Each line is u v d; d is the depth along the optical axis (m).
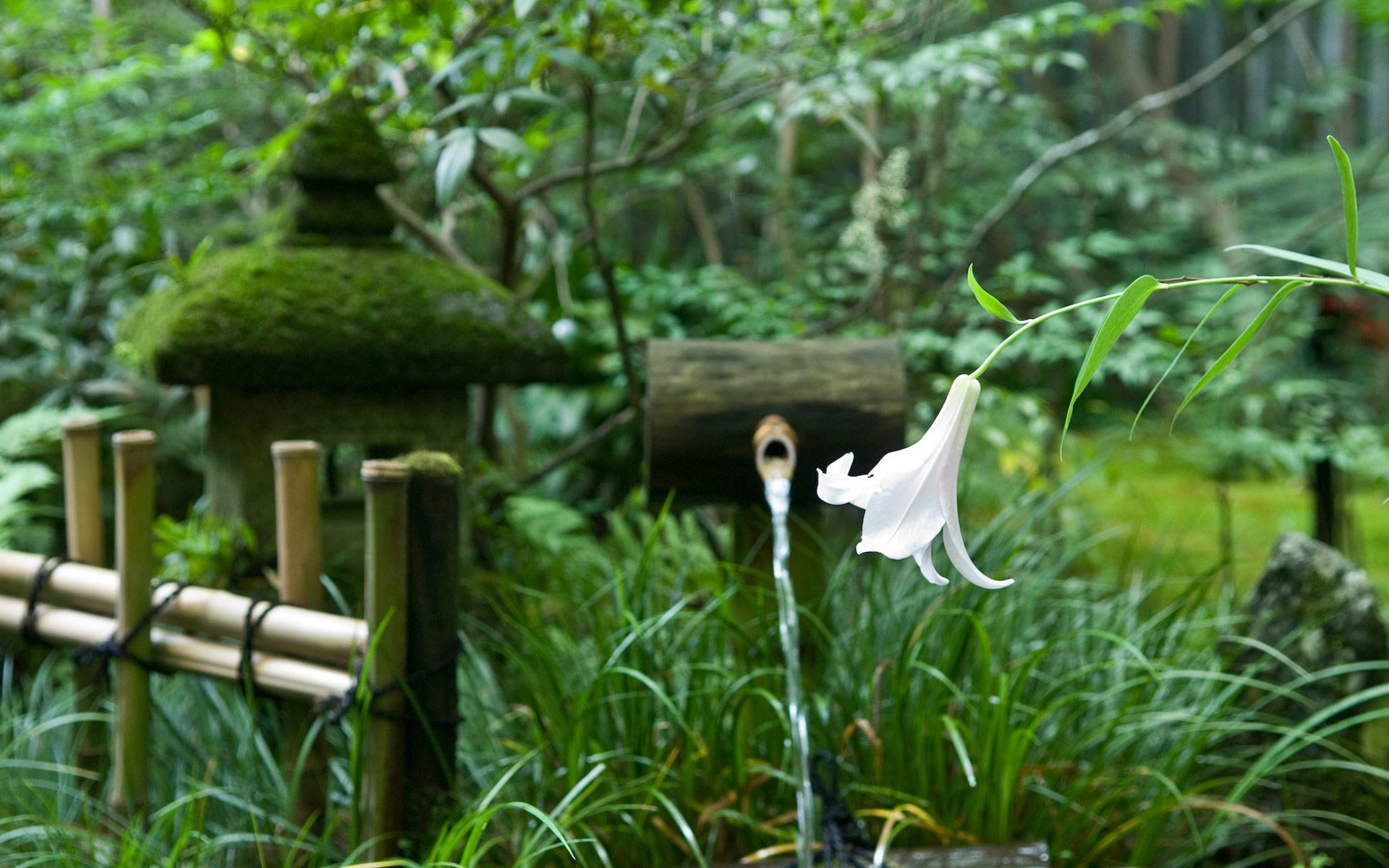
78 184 3.79
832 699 2.22
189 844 2.07
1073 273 6.29
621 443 4.47
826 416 2.28
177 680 2.63
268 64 3.69
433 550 1.95
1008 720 1.98
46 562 2.40
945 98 4.54
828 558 2.44
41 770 2.40
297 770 1.97
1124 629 2.51
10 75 4.21
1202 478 5.45
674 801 2.07
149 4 5.04
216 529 2.76
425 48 3.24
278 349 2.56
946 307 3.83
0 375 3.82
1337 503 3.54
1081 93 6.80
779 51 3.21
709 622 2.21
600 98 5.03
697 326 4.60
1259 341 4.43
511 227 3.44
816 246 5.53
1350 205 0.79
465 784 2.24
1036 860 1.83
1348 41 7.50
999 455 3.79
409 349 2.66
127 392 3.93
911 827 2.04
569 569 3.10
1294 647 2.49
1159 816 2.07
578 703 2.01
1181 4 3.40
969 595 2.35
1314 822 2.26
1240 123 7.53
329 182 2.77
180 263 2.79
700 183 6.37
